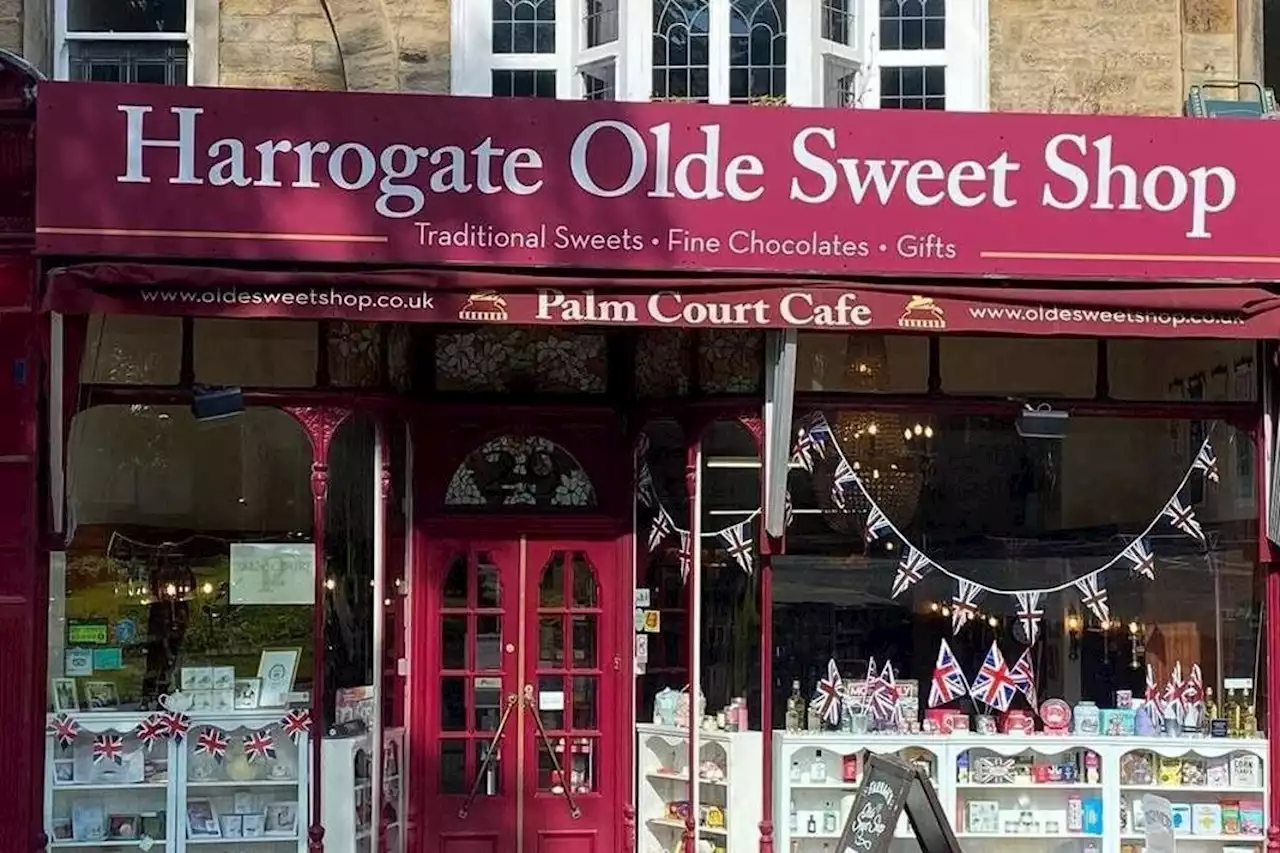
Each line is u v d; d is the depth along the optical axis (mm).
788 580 8648
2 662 7828
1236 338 8305
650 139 7770
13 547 7844
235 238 7590
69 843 8203
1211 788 8672
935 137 7871
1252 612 8797
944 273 7891
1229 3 9461
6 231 7824
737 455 8688
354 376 8578
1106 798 8664
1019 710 8750
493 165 7719
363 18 9297
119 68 9461
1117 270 7953
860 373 8680
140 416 8516
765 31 9172
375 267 7746
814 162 7844
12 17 9203
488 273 7703
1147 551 8836
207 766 8422
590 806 9086
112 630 8430
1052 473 8797
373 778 8711
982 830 8633
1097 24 9453
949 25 9477
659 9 9188
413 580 9086
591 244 7762
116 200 7527
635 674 9086
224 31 9336
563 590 9188
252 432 8586
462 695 9102
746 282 7789
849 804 8602
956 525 8742
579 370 9141
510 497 9172
